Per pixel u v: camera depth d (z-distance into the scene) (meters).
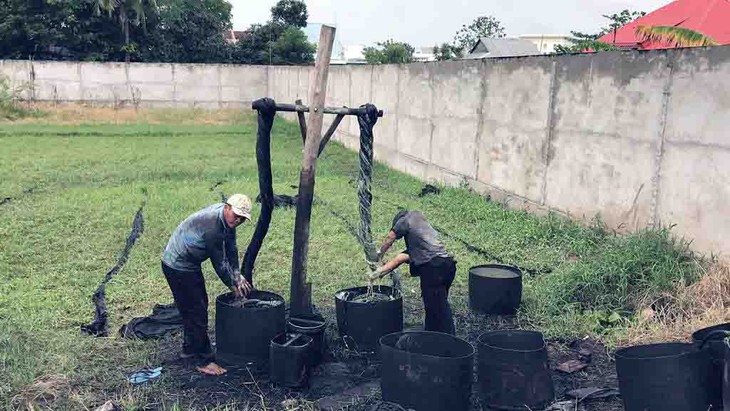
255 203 11.55
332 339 6.11
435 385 4.70
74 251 8.66
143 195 12.15
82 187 12.90
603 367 5.62
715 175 7.09
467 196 12.09
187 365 5.59
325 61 5.69
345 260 8.52
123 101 30.56
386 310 5.76
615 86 8.62
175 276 5.30
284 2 43.25
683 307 6.50
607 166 8.85
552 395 4.97
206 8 39.62
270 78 32.09
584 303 6.92
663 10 18.77
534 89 10.47
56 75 29.38
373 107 5.96
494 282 6.77
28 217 10.17
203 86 31.53
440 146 13.88
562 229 9.27
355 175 15.05
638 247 7.34
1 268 7.87
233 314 5.43
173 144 20.53
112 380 5.29
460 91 12.90
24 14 33.00
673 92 7.63
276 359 5.18
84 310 6.71
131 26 36.22
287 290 7.47
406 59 33.78
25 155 17.03
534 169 10.59
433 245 5.80
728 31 16.17
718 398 4.72
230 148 19.81
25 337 5.94
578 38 25.20
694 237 7.42
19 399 4.92
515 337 5.31
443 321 5.91
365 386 5.29
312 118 5.78
